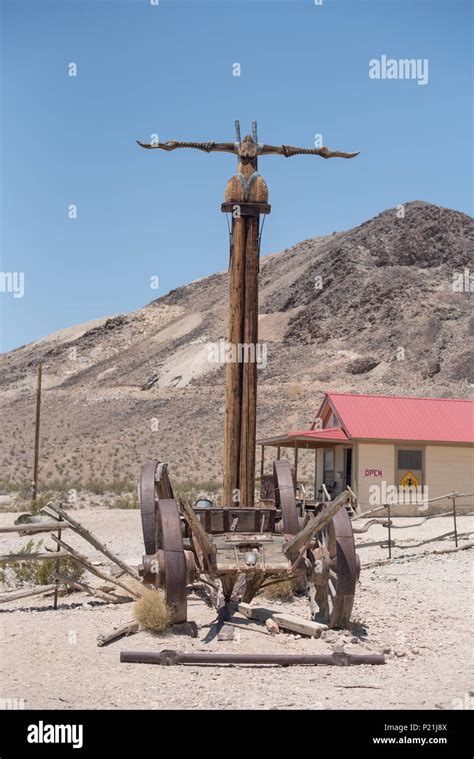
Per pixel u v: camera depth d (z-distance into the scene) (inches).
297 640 368.2
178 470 3051.2
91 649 350.3
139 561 674.8
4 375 7047.2
